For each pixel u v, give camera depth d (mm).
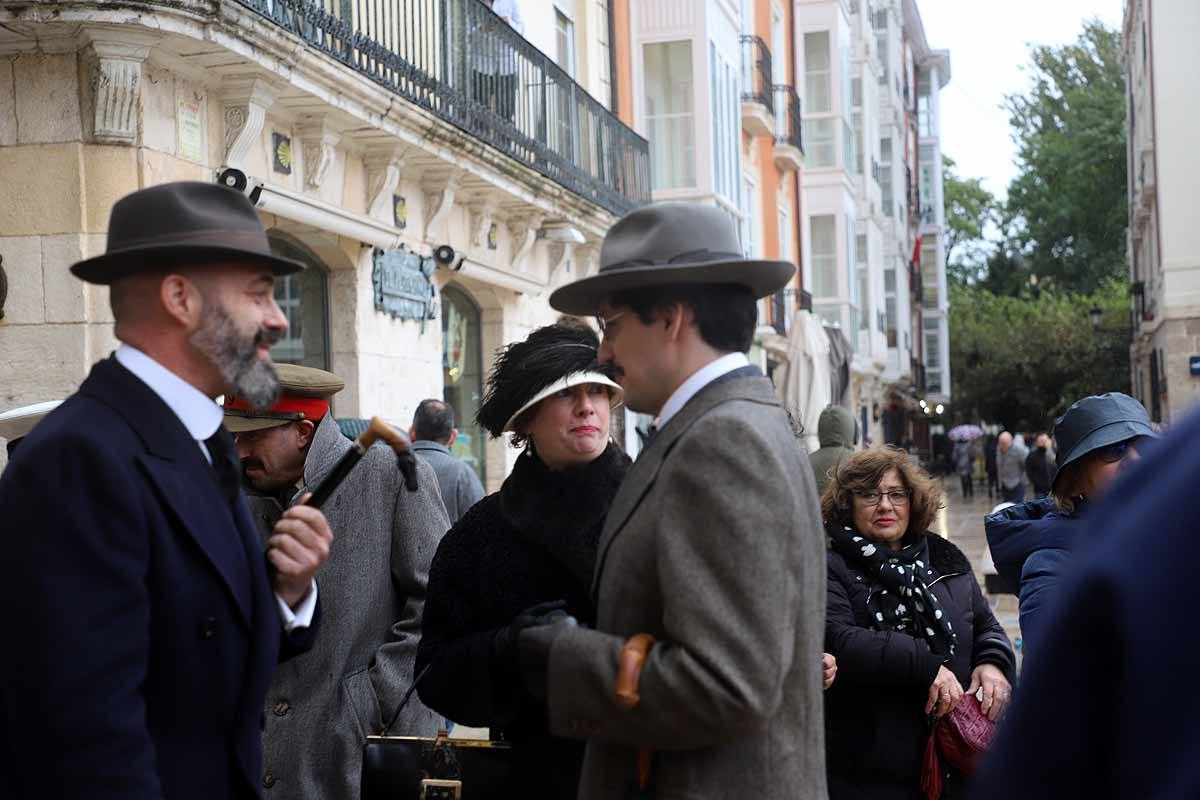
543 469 3334
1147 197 28703
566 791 3172
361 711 3867
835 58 33000
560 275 15203
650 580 2467
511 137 12352
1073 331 53688
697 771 2424
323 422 4098
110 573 2277
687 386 2598
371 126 9656
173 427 2488
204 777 2457
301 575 2736
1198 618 1026
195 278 2527
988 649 4383
